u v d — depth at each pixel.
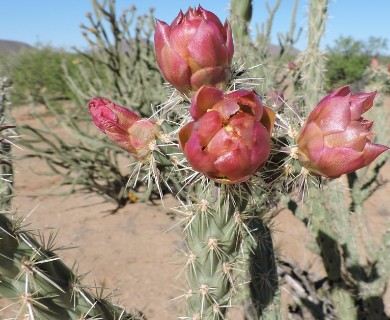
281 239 4.19
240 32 2.65
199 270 1.38
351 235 2.77
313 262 3.71
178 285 3.85
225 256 1.36
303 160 1.11
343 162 1.04
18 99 11.00
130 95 6.07
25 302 1.17
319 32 2.72
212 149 0.94
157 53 1.19
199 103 0.95
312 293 3.13
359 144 1.02
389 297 3.52
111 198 5.64
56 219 5.20
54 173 5.76
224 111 0.92
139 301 3.67
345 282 2.69
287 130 1.15
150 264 4.21
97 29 6.04
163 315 3.47
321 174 1.10
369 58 14.53
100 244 4.60
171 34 1.15
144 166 1.36
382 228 4.71
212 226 1.32
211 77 1.16
